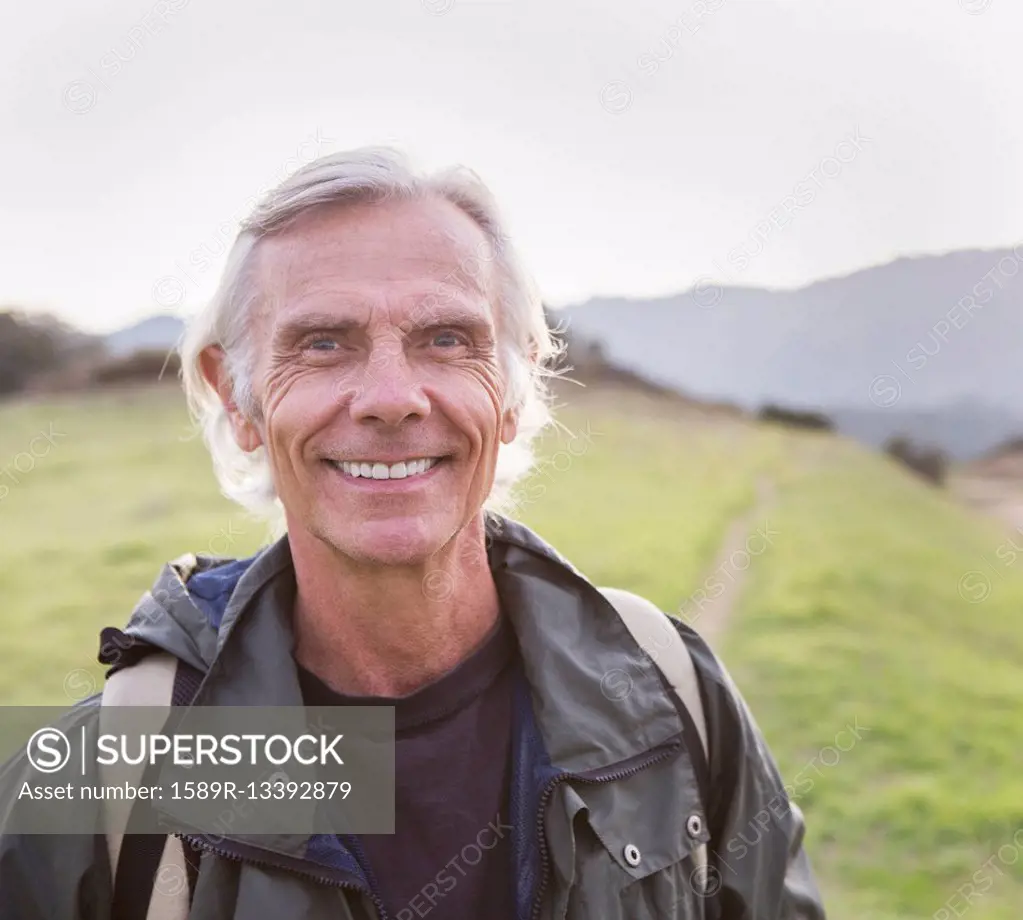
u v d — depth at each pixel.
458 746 1.58
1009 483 28.73
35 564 13.28
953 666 10.76
